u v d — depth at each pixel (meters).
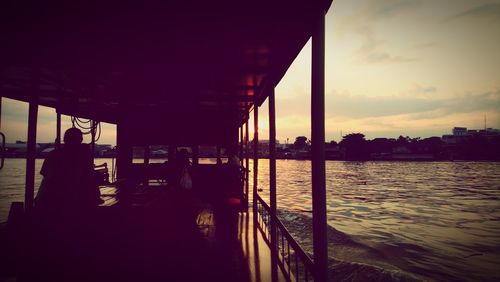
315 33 2.58
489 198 46.34
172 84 5.68
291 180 74.69
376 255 16.80
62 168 4.17
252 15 2.74
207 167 10.29
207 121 10.58
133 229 5.38
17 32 3.12
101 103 7.81
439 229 24.92
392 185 64.44
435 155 190.00
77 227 4.44
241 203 9.44
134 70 4.55
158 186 9.80
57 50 3.71
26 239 4.07
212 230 5.61
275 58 4.08
